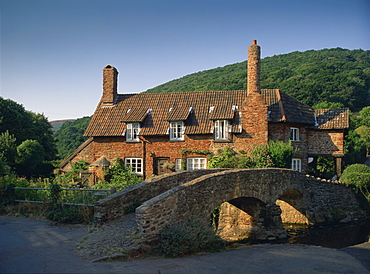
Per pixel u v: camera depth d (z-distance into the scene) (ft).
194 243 36.32
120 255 30.01
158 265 29.40
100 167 90.84
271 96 97.66
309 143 99.14
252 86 89.20
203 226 40.16
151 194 47.37
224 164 84.38
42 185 55.52
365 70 283.59
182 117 92.12
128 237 34.32
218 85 275.39
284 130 89.76
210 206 46.11
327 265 34.47
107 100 103.76
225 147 88.69
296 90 245.65
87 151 98.22
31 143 122.11
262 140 87.35
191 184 42.29
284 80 265.13
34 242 32.94
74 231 37.63
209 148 90.63
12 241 33.06
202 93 101.91
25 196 49.60
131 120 94.38
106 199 41.14
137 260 30.60
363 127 210.38
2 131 128.98
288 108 94.32
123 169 92.02
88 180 91.25
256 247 50.60
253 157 85.35
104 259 28.94
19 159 115.96
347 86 245.45
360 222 79.92
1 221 42.32
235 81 273.33
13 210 47.24
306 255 40.75
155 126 94.89
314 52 397.19
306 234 67.62
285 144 85.51
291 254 40.91
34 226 39.81
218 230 66.08
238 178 53.31
